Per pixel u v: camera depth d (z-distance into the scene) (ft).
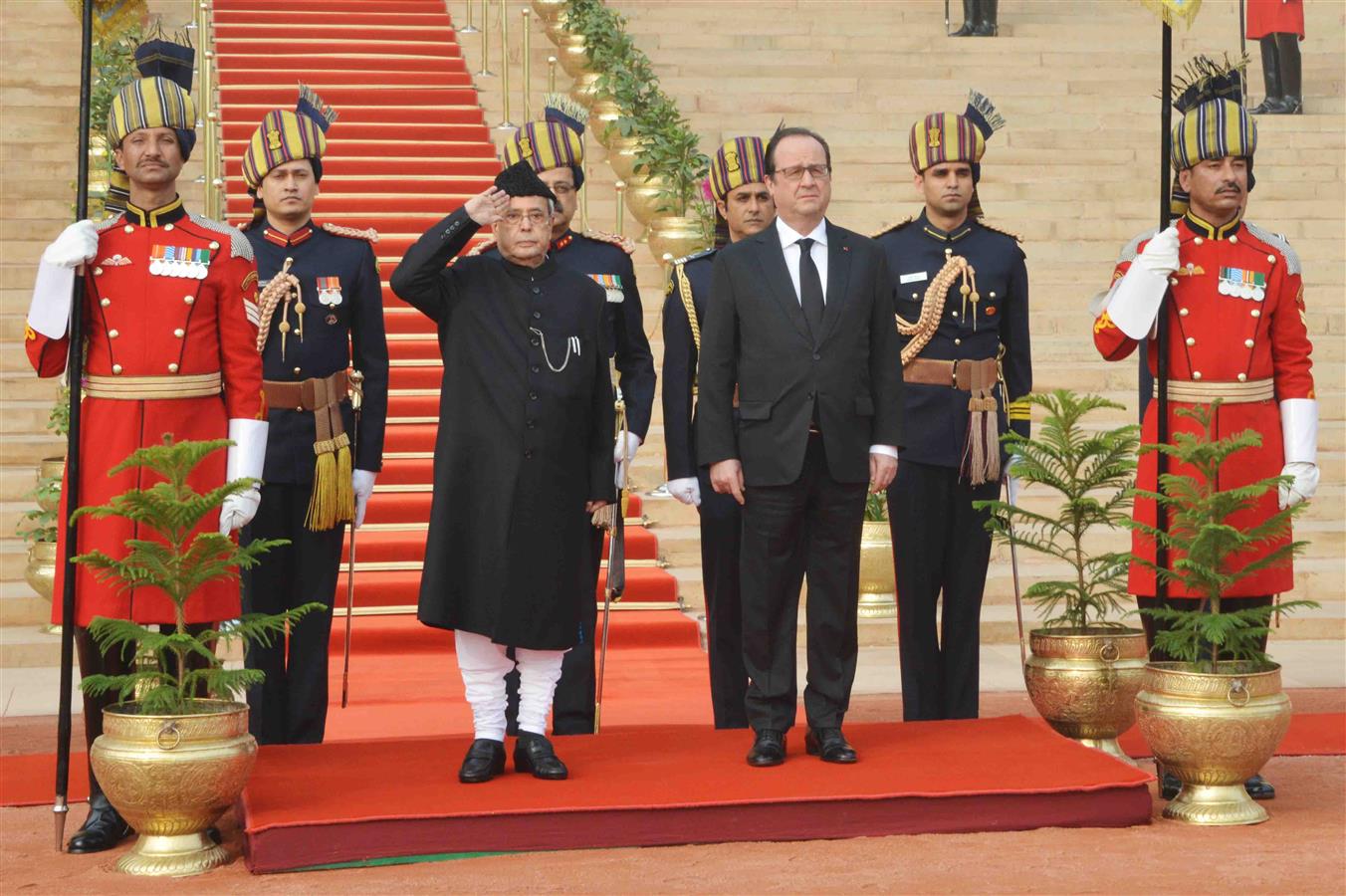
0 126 43.73
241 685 15.62
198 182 40.70
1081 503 18.88
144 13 17.78
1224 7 52.80
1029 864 14.98
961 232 20.57
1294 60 48.01
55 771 19.51
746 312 17.71
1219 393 18.13
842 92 47.24
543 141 20.52
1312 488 18.13
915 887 14.28
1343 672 26.50
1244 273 18.21
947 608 20.48
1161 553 17.89
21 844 16.28
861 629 29.04
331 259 19.76
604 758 17.87
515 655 17.31
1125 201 43.55
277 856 14.93
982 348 20.33
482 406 16.85
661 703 23.49
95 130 40.50
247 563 15.75
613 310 20.71
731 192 20.30
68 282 15.94
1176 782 17.63
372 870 14.98
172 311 16.19
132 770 14.82
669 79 47.21
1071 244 41.73
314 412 19.33
